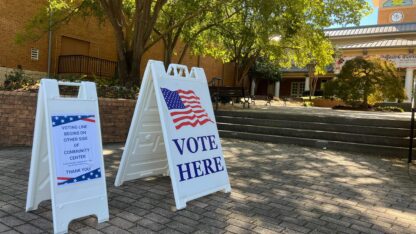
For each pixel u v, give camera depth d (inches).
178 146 171.0
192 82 193.8
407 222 154.2
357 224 149.9
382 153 309.6
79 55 698.2
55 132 135.3
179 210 158.7
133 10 609.3
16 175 204.5
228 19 674.8
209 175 181.9
